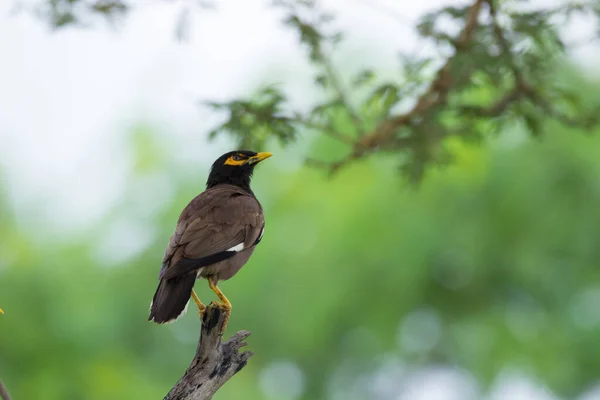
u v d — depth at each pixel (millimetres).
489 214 16703
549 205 16734
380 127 10055
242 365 6953
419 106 9898
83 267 16828
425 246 16578
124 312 16891
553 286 17062
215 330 6930
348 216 16984
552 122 16406
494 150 16859
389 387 17938
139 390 15930
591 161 16812
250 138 10047
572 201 16734
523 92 9852
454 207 16672
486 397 17875
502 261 16734
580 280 17109
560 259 17047
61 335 15625
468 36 9219
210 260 8477
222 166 10258
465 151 15797
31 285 15844
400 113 10008
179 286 8195
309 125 10031
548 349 17766
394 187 16922
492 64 8992
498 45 9250
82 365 15641
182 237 8586
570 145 16781
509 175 16703
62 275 16422
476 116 10141
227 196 9188
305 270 17078
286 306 17062
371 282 16828
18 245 16391
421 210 16750
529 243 16734
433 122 9891
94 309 16391
